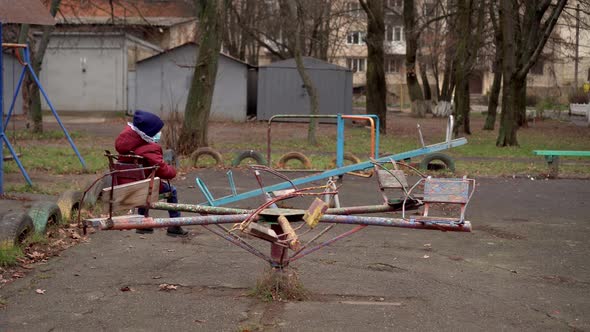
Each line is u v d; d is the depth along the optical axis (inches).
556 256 323.9
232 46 1961.1
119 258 303.9
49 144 904.9
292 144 971.3
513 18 994.7
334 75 1512.1
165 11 2079.2
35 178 564.7
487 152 896.3
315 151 879.7
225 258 306.7
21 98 1507.1
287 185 442.6
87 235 342.3
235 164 657.6
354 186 543.5
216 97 1560.0
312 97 951.0
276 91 1533.0
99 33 1598.2
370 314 233.5
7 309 234.8
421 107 1963.6
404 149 933.2
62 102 1620.3
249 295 251.6
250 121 1565.0
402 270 293.0
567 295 261.7
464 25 1143.0
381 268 295.7
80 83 1615.4
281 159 639.8
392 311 237.3
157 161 274.8
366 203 461.4
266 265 294.5
